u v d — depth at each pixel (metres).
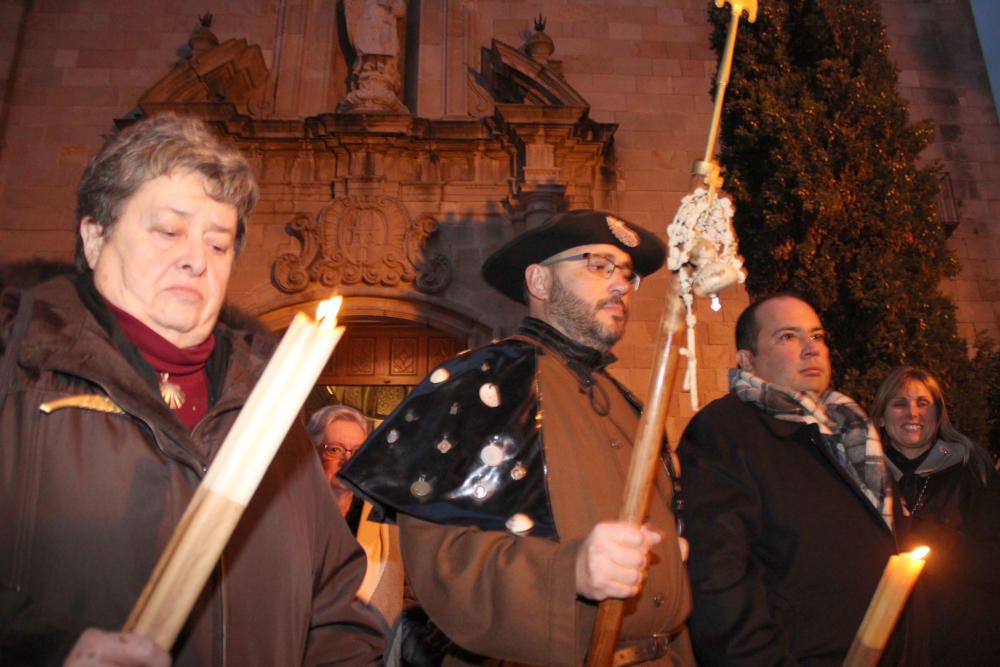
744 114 5.84
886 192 5.54
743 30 6.14
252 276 8.90
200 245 1.36
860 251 5.45
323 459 3.10
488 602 1.47
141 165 1.32
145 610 0.61
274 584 1.36
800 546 2.02
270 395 0.62
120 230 1.34
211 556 0.61
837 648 1.93
